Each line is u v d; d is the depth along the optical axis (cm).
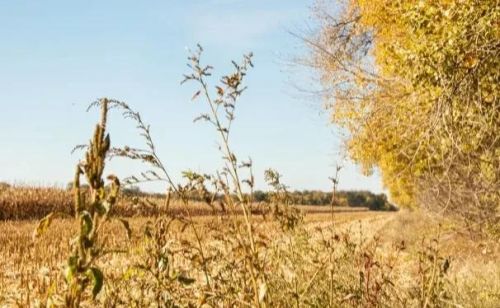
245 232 402
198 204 2728
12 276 1150
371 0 1562
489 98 1070
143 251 341
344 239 502
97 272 214
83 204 215
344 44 1880
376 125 1636
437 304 475
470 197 1440
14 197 3441
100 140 213
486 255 1393
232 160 354
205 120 355
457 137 1111
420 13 1044
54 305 237
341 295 455
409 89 1196
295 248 472
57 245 1728
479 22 964
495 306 714
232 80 354
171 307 343
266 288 333
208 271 386
